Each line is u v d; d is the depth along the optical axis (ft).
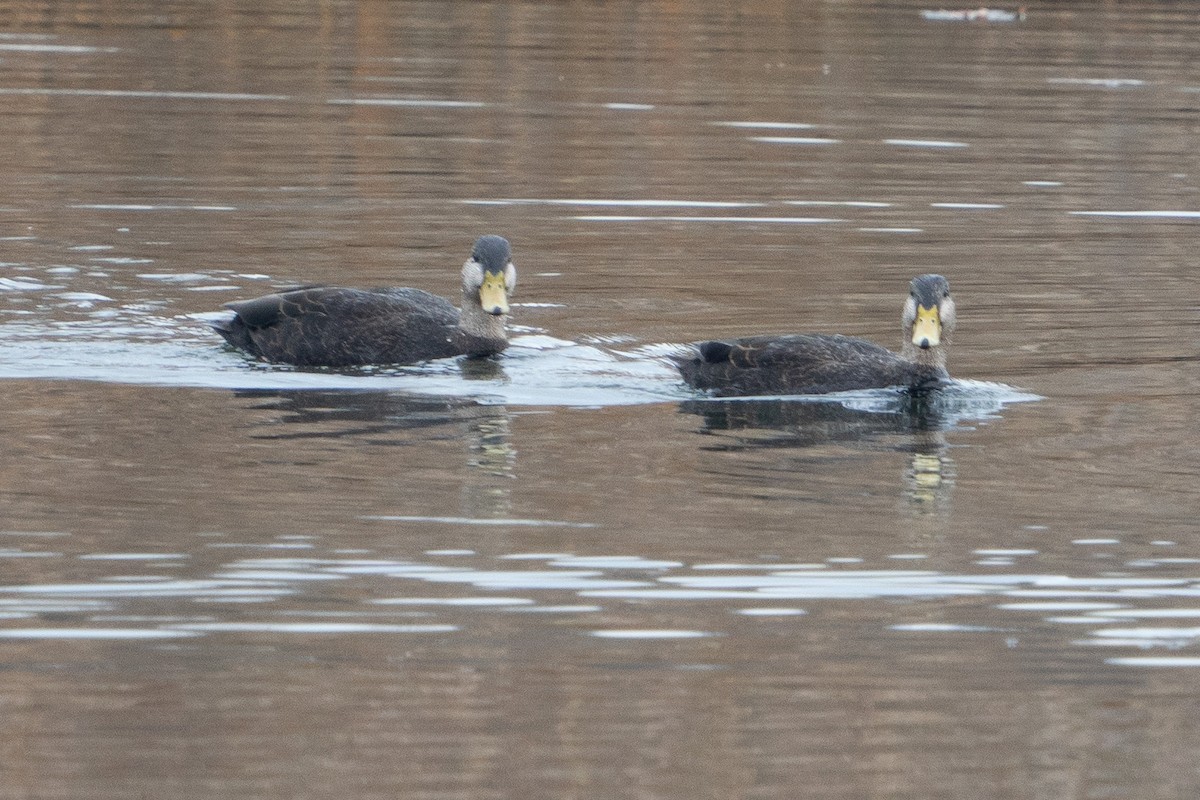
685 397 54.08
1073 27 147.84
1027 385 55.52
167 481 43.93
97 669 33.17
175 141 94.12
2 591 36.50
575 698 32.50
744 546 40.22
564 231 76.89
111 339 58.80
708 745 30.89
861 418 51.75
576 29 140.05
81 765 29.63
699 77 119.34
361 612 36.01
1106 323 63.41
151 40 128.98
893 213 81.66
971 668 34.12
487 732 31.17
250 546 39.40
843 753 30.71
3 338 58.03
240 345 58.54
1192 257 74.23
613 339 60.70
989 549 40.32
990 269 71.36
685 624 35.86
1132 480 45.70
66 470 44.57
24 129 95.45
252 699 32.14
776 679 33.45
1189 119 108.78
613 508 42.78
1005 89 117.80
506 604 36.63
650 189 85.56
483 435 49.11
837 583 38.14
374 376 55.72
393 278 68.80
